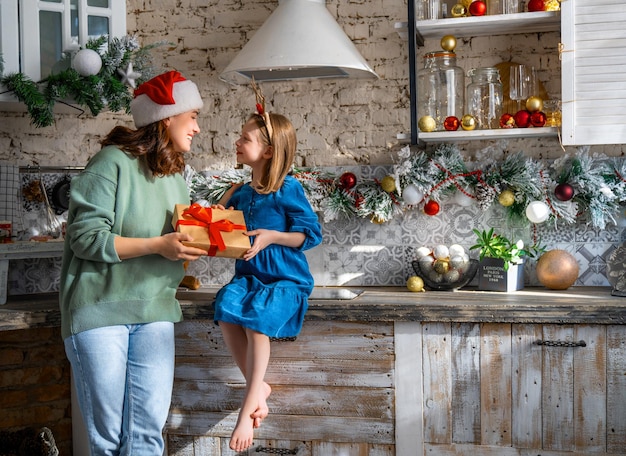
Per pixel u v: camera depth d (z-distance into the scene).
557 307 2.67
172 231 2.64
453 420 2.78
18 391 3.34
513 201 3.19
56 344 3.40
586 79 2.95
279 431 2.90
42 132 3.46
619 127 2.93
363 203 3.27
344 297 3.01
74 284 2.53
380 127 3.40
